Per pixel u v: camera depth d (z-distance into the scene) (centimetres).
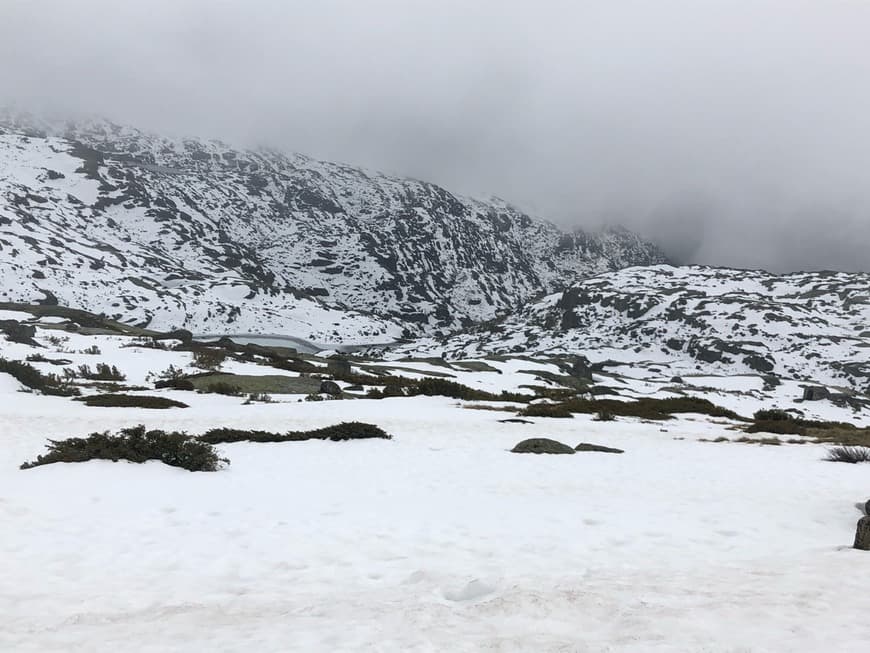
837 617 478
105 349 5428
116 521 903
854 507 1050
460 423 2494
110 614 540
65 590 619
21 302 15862
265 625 496
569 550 778
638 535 855
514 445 1881
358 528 888
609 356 18188
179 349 5912
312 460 1524
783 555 745
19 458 1399
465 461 1547
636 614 484
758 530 884
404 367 7362
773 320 18712
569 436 2211
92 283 19312
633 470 1460
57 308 10369
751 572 654
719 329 18762
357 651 425
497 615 497
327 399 3556
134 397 3108
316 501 1070
